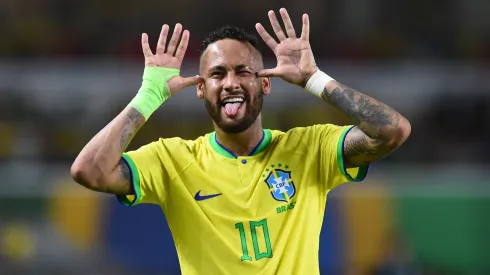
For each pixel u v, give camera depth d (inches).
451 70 1806.1
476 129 1750.7
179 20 2113.7
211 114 604.4
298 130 634.2
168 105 1689.2
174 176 604.4
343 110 597.3
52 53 2060.8
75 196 1373.0
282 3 2135.8
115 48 2073.1
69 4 2138.3
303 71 610.2
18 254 1354.6
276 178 601.9
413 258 1352.1
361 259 1344.7
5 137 1656.0
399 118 584.1
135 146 1676.9
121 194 597.0
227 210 591.8
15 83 1713.8
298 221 594.9
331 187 623.2
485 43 2133.4
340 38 2105.1
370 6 2151.8
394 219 1359.5
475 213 1365.7
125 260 1353.3
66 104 1718.8
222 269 582.6
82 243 1359.5
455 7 2161.7
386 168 1674.5
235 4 2130.9
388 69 1825.8
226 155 610.2
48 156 1662.2
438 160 1705.2
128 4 2124.8
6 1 2138.3
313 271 590.6
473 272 1353.3
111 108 1718.8
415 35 2133.4
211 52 603.2
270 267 580.1
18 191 1376.7
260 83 605.9
